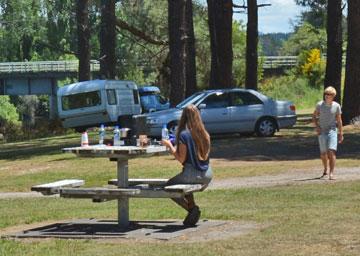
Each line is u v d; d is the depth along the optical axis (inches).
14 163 1279.5
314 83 3946.9
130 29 2347.4
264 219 578.6
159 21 2869.1
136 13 2861.7
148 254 447.8
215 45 1900.8
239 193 764.0
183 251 452.8
